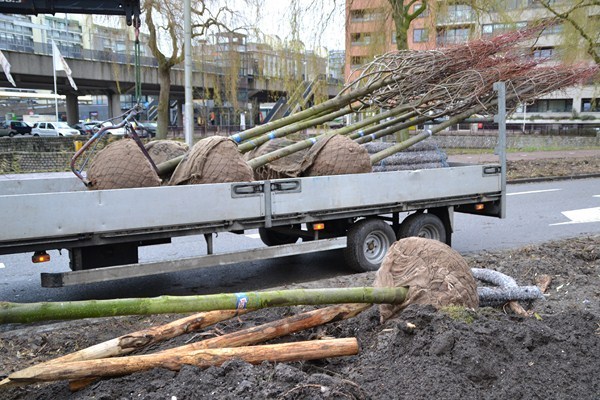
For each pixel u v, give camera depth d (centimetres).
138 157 629
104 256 581
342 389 321
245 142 810
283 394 314
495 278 539
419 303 420
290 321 410
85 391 335
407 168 901
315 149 767
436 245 448
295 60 2441
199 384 328
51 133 4825
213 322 421
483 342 362
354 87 947
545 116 5509
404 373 339
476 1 2055
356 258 754
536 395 327
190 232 602
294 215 675
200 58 2955
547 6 2189
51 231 527
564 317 431
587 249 762
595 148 3550
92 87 5388
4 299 673
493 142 3531
